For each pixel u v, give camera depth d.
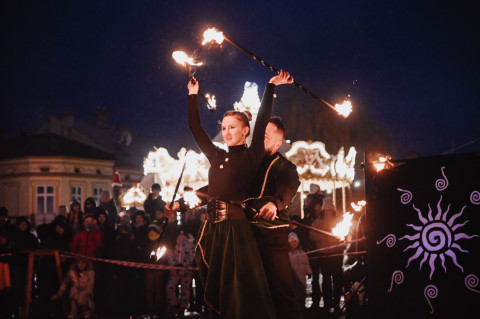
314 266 9.62
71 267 9.64
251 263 3.85
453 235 5.29
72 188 40.00
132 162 46.22
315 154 13.13
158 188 11.88
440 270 5.30
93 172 41.34
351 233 8.85
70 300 9.58
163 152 14.12
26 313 9.06
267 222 4.06
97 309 9.90
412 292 5.40
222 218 3.97
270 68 4.07
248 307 3.77
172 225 9.95
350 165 13.79
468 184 5.28
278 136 4.30
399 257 5.48
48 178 39.44
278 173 4.16
